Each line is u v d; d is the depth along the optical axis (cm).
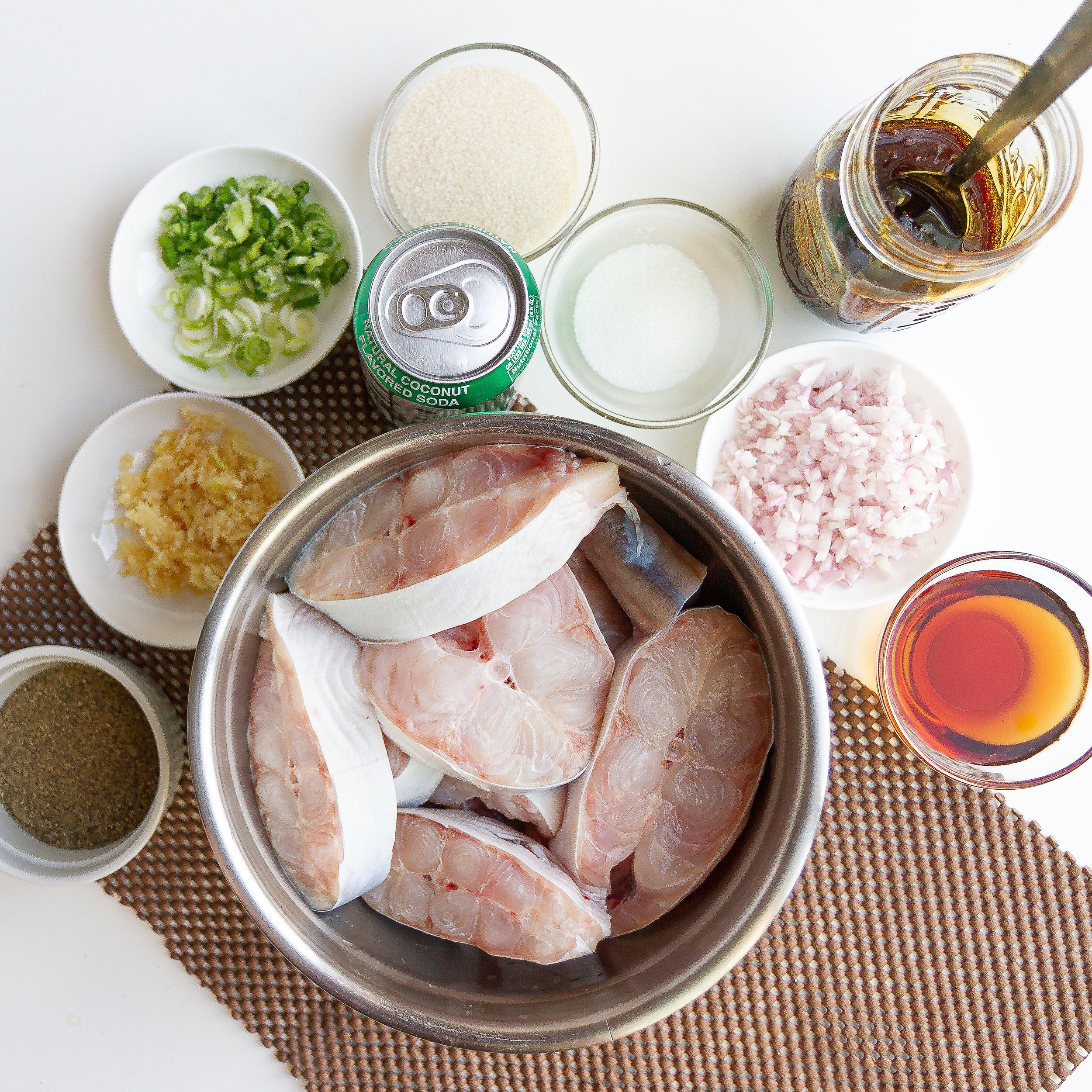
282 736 49
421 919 50
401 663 49
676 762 51
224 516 55
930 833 57
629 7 58
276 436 55
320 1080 58
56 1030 59
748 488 56
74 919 58
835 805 58
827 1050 58
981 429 59
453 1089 58
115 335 58
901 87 48
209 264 56
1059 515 59
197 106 58
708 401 58
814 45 58
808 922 58
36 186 58
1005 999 57
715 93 58
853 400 56
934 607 56
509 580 48
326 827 48
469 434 47
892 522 55
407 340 49
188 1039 59
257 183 56
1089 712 56
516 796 51
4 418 58
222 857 46
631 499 50
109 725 56
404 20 58
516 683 50
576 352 57
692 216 57
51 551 58
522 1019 47
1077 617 56
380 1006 47
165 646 56
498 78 57
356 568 49
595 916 49
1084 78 57
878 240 49
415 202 56
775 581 47
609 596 53
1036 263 58
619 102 58
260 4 57
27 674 56
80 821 57
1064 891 57
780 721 49
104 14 57
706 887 50
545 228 57
